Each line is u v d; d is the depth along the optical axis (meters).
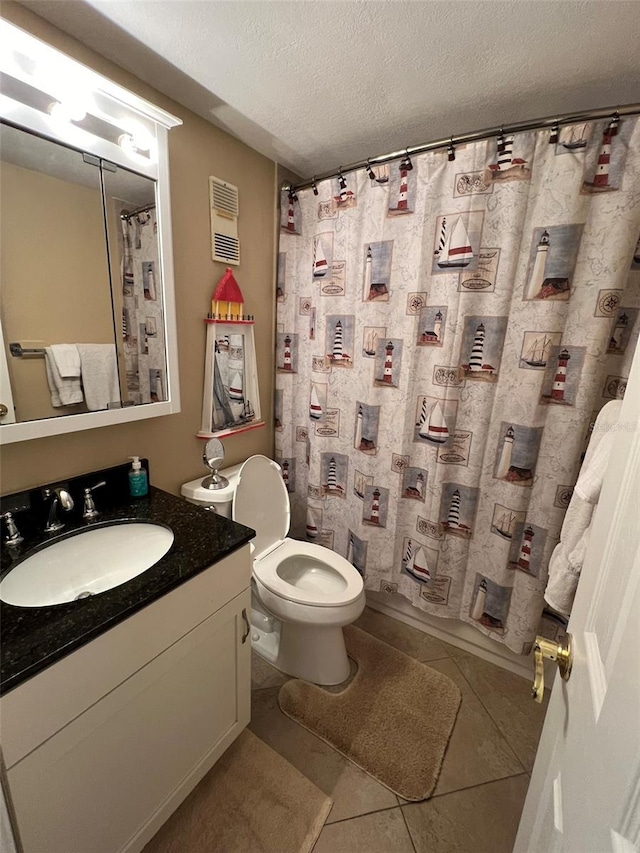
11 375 0.98
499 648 1.63
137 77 1.15
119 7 0.90
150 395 1.29
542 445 1.37
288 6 0.88
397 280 1.55
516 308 1.34
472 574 1.60
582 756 0.45
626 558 0.43
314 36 0.97
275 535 1.69
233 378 1.66
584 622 0.56
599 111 1.12
